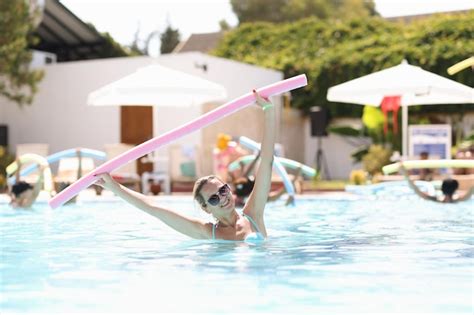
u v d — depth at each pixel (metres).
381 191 10.89
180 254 4.46
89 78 17.23
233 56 24.20
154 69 12.68
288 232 5.79
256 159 9.49
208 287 3.27
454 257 4.27
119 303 2.92
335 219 7.15
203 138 16.41
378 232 5.82
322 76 20.98
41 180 8.88
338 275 3.58
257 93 4.82
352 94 11.62
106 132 17.14
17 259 4.32
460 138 19.31
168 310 2.78
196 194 5.04
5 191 14.47
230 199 5.02
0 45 15.71
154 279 3.51
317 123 18.95
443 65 19.67
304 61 21.64
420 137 14.73
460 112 19.38
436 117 19.72
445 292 3.10
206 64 16.38
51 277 3.60
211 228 5.14
